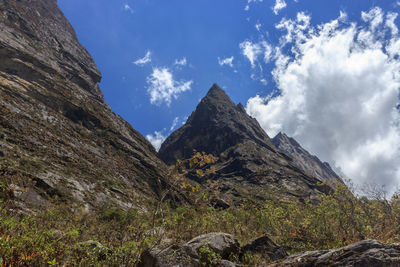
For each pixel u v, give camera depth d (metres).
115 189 51.16
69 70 105.06
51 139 54.19
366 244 5.31
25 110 56.97
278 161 142.12
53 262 4.50
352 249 5.32
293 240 15.80
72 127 71.19
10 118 48.28
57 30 133.12
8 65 74.81
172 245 6.64
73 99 83.62
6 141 41.19
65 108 76.88
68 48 127.25
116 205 42.72
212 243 8.66
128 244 6.73
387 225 14.78
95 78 132.12
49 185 34.03
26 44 92.38
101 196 43.56
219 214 17.42
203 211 11.64
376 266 4.70
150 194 69.44
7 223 5.28
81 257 5.71
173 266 6.00
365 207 15.95
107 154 72.38
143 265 6.29
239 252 9.41
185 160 6.85
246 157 137.38
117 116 107.75
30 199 23.67
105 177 56.25
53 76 87.00
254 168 127.38
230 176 126.31
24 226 5.93
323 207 16.69
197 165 6.86
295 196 91.81
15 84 67.50
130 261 6.15
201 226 12.34
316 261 5.61
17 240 4.98
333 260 5.33
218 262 6.90
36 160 41.78
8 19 97.75
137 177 73.75
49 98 73.88
